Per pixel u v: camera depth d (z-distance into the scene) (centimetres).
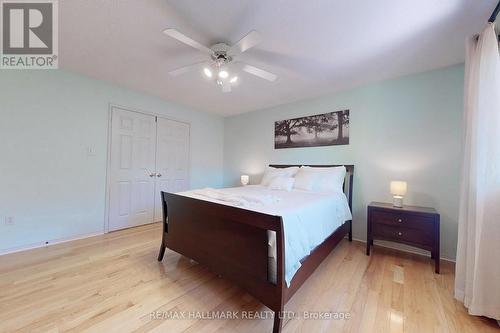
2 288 169
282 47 206
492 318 141
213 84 303
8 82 233
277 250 126
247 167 443
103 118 305
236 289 175
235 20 169
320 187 286
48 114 259
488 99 142
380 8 154
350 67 246
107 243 270
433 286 183
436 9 154
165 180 384
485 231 141
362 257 242
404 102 268
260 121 421
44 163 257
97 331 128
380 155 284
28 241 247
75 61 244
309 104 352
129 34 191
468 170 159
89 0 152
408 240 228
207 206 173
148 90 335
